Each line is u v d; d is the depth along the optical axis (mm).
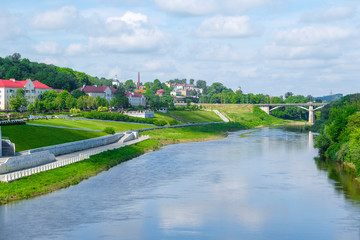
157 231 60438
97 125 168875
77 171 92625
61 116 180250
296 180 92062
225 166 109125
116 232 59750
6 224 61344
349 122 120438
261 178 94125
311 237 58812
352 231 60875
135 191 81500
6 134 112250
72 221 63531
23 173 79438
